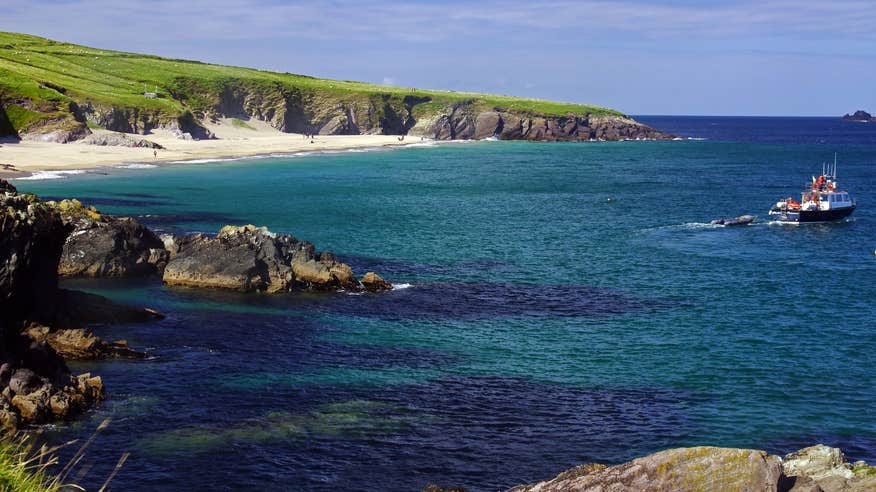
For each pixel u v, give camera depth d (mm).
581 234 81438
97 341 36438
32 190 99438
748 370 38031
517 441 29125
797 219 91688
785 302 52156
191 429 28828
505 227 85438
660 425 31078
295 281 51969
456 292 53781
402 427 29938
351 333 42781
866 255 70500
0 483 12914
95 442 27219
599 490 16219
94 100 180500
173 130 193625
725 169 173375
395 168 163375
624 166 180375
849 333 44781
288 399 32375
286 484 25031
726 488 16047
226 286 50781
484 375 36562
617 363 38875
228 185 118250
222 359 37250
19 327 34938
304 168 154625
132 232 55844
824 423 31656
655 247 73875
